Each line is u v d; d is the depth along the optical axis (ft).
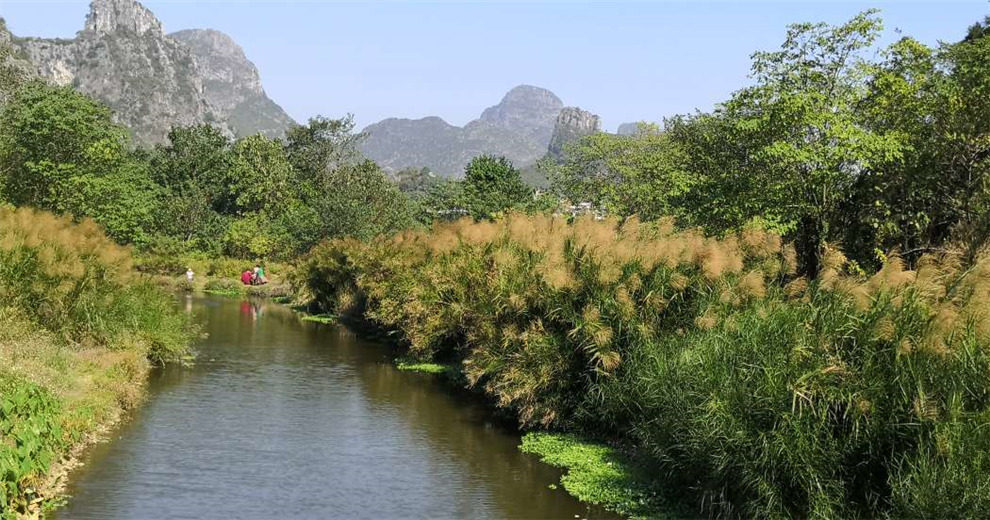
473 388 49.83
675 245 37.88
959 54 53.98
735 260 36.45
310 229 131.64
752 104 55.67
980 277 26.32
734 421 25.94
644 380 32.53
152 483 30.86
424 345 58.39
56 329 48.14
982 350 24.17
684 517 28.07
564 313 38.55
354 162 206.59
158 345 55.31
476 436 39.58
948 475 22.03
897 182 54.49
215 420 41.29
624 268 38.11
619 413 35.96
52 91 105.19
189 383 50.60
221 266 137.59
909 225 56.44
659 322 36.65
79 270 48.47
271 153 189.26
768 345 27.61
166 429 38.99
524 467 34.45
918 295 26.22
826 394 25.21
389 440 38.55
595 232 42.55
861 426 24.99
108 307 51.13
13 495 25.58
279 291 121.49
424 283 58.54
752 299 34.37
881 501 24.52
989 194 48.65
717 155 62.90
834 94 54.54
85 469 32.12
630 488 30.96
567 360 38.88
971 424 22.86
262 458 34.88
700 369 28.89
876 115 54.19
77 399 37.42
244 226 155.02
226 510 28.35
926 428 23.54
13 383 32.83
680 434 28.55
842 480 24.84
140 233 112.57
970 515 21.34
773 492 25.02
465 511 29.04
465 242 55.01
